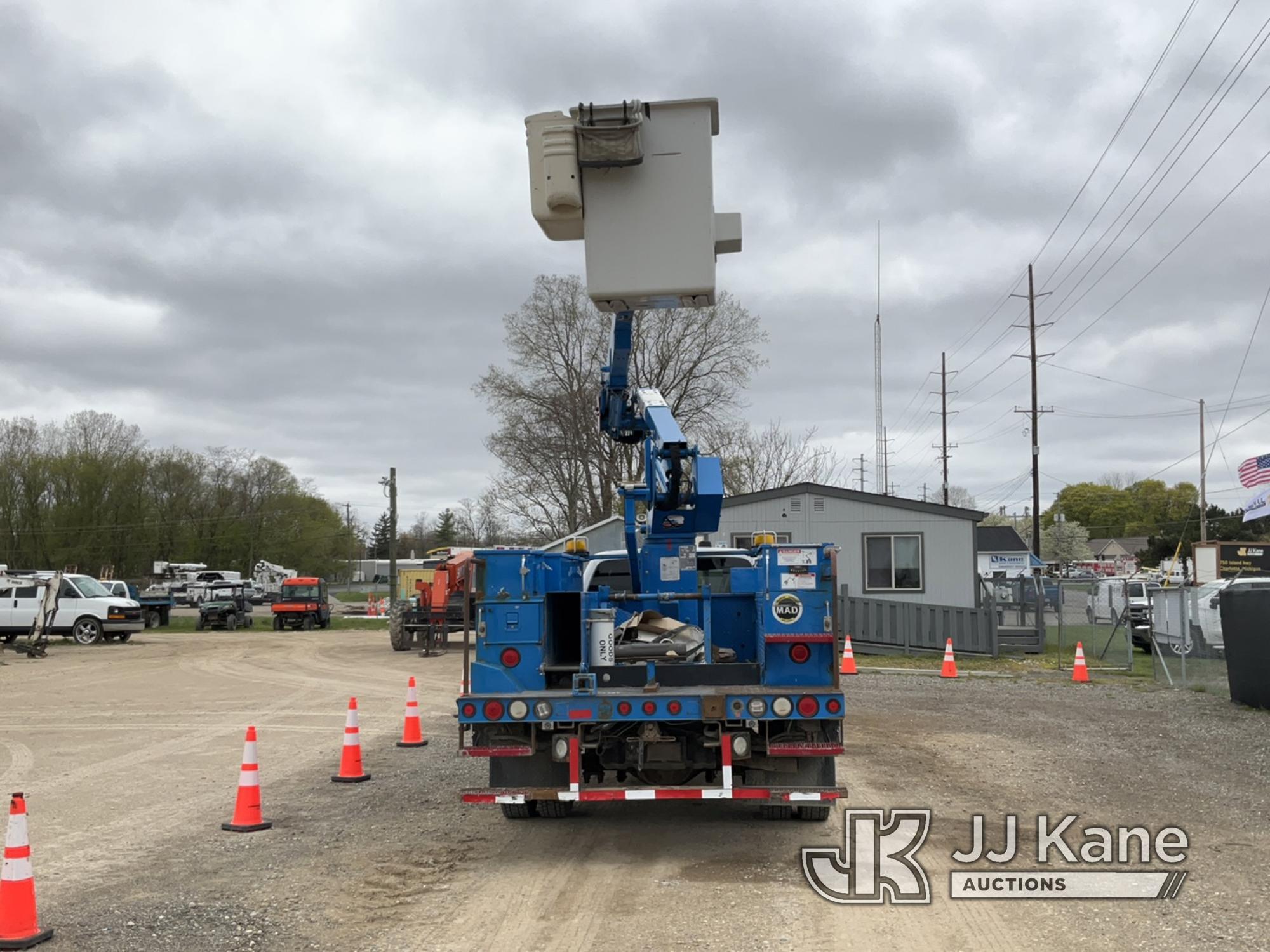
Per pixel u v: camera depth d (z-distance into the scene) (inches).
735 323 1679.4
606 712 270.7
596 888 248.8
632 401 395.5
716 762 280.1
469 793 273.4
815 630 281.0
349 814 338.3
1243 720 519.2
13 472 3021.7
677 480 337.1
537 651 283.9
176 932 219.3
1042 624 989.2
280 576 3152.1
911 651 948.6
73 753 473.7
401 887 252.2
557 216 281.4
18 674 930.7
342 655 1151.0
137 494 3157.0
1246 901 235.1
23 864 213.6
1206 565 1526.8
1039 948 205.2
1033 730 502.9
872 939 210.1
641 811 336.5
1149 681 741.3
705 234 277.0
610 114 272.8
